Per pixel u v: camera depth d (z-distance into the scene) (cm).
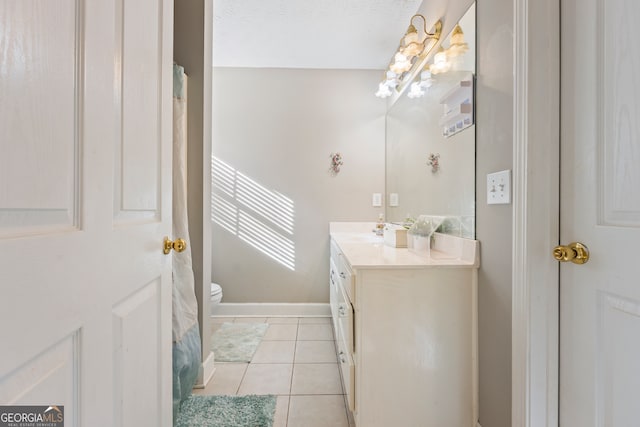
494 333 128
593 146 90
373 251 184
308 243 311
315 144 311
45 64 50
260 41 264
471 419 142
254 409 164
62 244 53
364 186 314
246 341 250
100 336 65
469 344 142
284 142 310
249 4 216
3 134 43
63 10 54
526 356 104
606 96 86
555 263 102
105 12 66
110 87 68
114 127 70
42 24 49
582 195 93
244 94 308
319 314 311
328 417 159
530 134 102
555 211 102
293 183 311
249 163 309
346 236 272
